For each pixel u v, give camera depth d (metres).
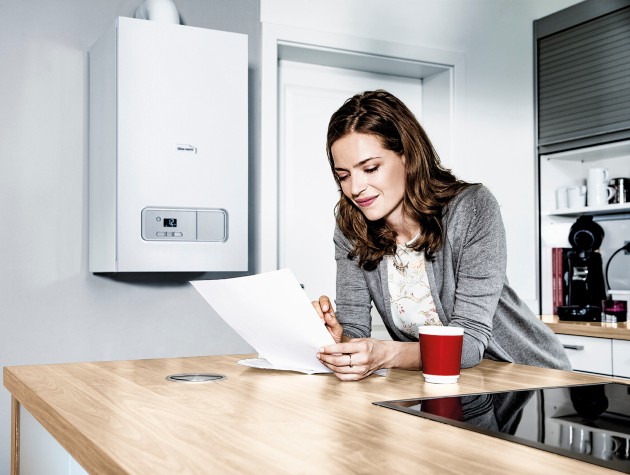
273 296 1.12
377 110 1.34
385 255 1.49
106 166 2.21
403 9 2.92
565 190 3.17
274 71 2.63
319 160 2.95
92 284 2.37
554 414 0.79
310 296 2.90
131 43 2.16
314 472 0.56
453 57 3.02
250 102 2.63
